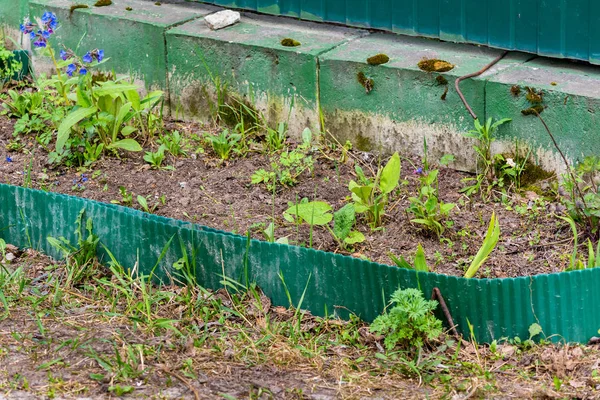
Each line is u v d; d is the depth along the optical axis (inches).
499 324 181.3
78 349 178.9
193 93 278.4
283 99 264.2
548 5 235.0
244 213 231.5
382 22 264.5
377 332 184.5
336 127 258.7
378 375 175.0
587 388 168.2
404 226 222.5
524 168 234.4
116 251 212.2
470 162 241.9
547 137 229.1
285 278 197.0
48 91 284.8
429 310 179.8
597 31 230.1
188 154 260.1
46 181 247.8
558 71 236.2
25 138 268.7
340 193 239.5
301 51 256.8
